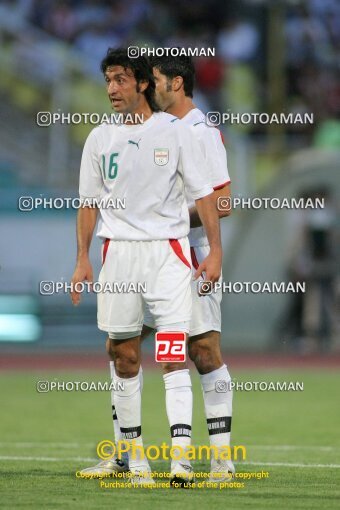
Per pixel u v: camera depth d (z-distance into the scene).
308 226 59.78
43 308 61.56
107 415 34.84
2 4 78.38
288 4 77.69
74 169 69.62
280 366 52.84
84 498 17.12
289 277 60.38
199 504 16.55
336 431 30.38
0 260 61.75
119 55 18.12
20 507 16.19
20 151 70.75
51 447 26.33
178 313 18.09
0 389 43.59
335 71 80.44
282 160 67.69
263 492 18.00
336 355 58.66
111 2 81.06
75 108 73.12
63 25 79.94
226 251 62.34
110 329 18.36
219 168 19.97
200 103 75.75
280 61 78.25
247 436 29.22
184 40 81.19
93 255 56.53
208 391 19.39
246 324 61.53
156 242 18.12
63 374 49.00
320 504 16.75
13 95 73.75
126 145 18.14
